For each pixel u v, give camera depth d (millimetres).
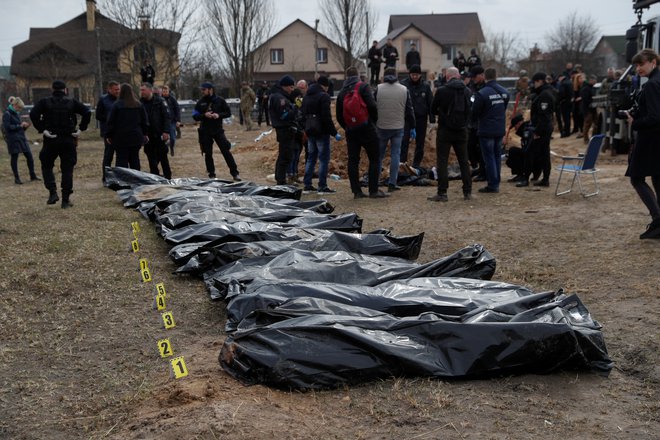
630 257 7059
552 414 3809
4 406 4082
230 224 7781
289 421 3662
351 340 4168
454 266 6055
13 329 5375
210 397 3924
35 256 7539
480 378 4250
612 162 16312
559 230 8625
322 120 11906
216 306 5879
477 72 12227
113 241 8266
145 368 4594
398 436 3553
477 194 11727
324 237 6996
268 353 4125
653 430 3633
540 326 4254
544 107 11992
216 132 13555
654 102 7395
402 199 11430
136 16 31594
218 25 41844
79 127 10688
